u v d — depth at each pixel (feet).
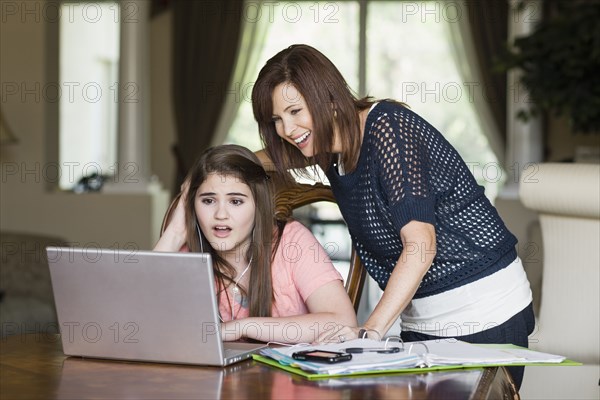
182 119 28.55
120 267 5.91
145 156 25.45
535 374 10.35
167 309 5.86
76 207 25.84
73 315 6.14
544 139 26.40
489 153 27.17
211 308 5.75
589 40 19.75
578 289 10.86
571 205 10.52
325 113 6.83
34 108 26.91
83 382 5.46
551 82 20.35
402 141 6.85
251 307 7.34
